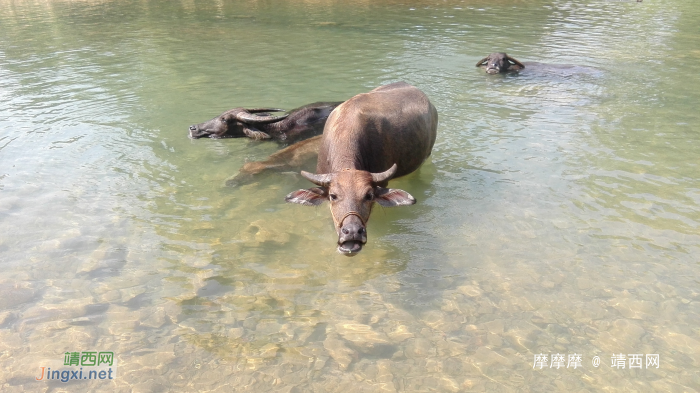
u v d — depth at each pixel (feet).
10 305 17.26
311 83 42.27
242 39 60.59
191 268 19.36
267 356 15.17
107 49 56.18
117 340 15.83
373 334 16.03
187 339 15.88
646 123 32.78
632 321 16.34
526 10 78.07
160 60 51.01
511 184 25.26
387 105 24.70
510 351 15.30
